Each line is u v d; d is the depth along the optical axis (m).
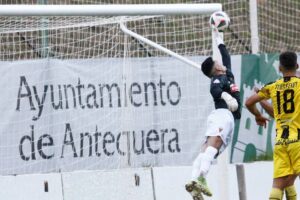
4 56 44.81
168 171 42.75
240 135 44.16
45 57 44.72
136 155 43.12
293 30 54.72
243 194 39.94
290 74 34.09
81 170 42.59
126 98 43.16
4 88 42.09
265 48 52.94
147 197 41.59
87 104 42.91
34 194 41.78
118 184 41.38
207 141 34.28
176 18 46.97
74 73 42.81
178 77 43.75
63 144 42.66
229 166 43.59
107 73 43.12
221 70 34.44
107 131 43.00
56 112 42.62
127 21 43.47
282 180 33.84
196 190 33.44
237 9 52.78
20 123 42.25
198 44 47.72
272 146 45.03
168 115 43.59
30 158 42.34
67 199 41.16
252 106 34.94
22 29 40.81
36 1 52.41
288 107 33.75
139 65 43.31
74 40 45.31
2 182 41.78
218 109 34.41
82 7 35.94
